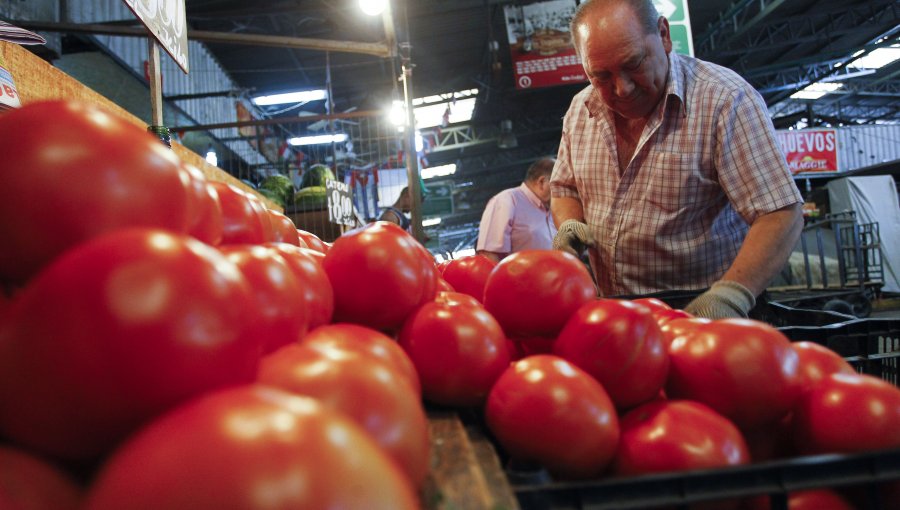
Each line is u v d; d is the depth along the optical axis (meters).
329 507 0.26
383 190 6.39
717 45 14.23
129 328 0.33
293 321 0.58
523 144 20.14
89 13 6.04
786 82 17.59
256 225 0.80
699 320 0.80
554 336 0.81
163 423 0.30
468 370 0.68
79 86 1.46
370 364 0.46
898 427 0.62
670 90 1.66
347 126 10.19
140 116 7.28
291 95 10.83
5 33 1.20
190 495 0.26
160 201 0.44
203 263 0.38
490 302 0.82
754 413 0.68
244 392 0.32
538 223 3.31
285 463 0.27
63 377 0.33
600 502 0.51
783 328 1.09
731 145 1.63
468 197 25.62
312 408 0.31
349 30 10.21
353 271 0.75
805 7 12.99
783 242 1.47
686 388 0.72
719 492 0.52
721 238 1.81
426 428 0.47
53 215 0.40
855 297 6.26
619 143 1.91
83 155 0.41
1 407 0.35
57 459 0.37
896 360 1.08
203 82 9.81
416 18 10.48
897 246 10.28
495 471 0.50
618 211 1.87
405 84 4.91
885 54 16.17
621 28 1.53
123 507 0.26
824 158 15.20
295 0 8.88
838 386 0.67
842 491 0.65
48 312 0.34
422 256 0.81
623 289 1.88
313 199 4.71
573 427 0.60
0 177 0.40
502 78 14.26
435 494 0.43
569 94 15.64
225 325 0.37
